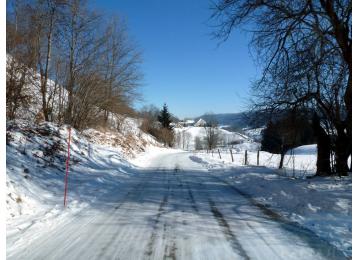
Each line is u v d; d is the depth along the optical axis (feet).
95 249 17.65
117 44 93.45
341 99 40.88
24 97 55.77
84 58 74.49
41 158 41.75
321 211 25.63
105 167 55.42
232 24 35.22
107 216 24.70
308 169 67.56
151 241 18.98
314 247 18.01
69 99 72.02
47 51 68.08
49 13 65.87
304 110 42.34
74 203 28.66
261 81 38.14
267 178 45.83
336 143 44.01
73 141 57.57
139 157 95.55
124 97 101.30
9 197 24.73
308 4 32.96
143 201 30.68
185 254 17.03
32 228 20.97
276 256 16.79
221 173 56.59
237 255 16.90
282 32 35.14
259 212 26.43
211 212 26.27
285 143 61.46
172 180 47.14
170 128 266.36
